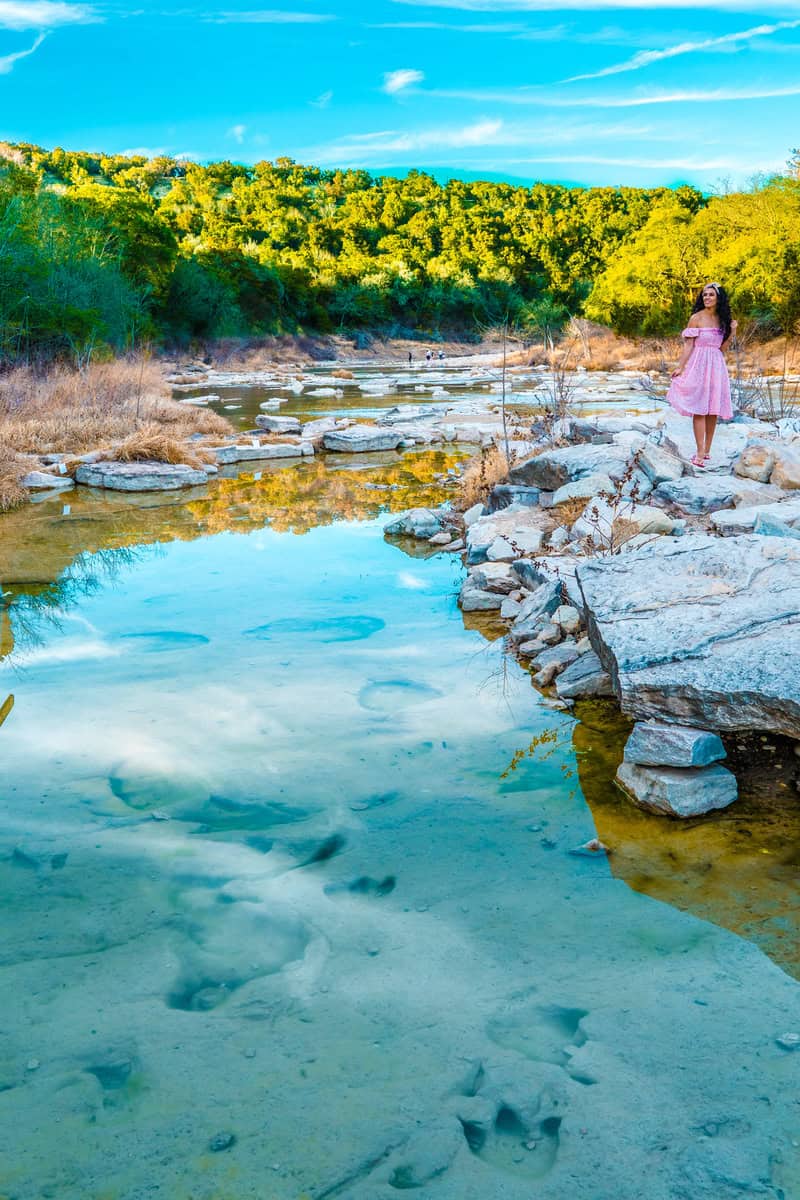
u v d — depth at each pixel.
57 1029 2.62
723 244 38.16
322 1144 2.21
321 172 132.12
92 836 3.65
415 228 90.19
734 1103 2.30
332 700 5.01
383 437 14.62
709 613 4.59
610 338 41.62
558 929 3.04
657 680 4.09
